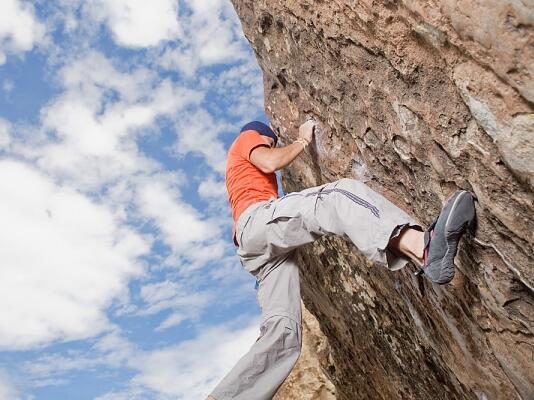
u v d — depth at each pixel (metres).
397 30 2.45
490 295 2.73
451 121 2.38
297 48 3.46
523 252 2.37
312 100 3.66
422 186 2.89
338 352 5.84
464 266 2.79
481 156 2.28
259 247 3.11
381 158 3.15
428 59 2.37
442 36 2.19
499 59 1.96
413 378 4.60
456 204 2.32
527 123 1.98
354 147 3.42
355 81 3.00
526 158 2.05
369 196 2.65
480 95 2.11
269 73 4.21
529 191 2.16
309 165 4.26
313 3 2.99
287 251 3.08
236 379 2.88
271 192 3.28
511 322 2.74
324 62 3.23
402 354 4.57
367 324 4.85
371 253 2.57
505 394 3.27
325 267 5.03
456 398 4.13
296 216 2.90
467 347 3.32
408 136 2.74
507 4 1.83
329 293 5.18
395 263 2.58
